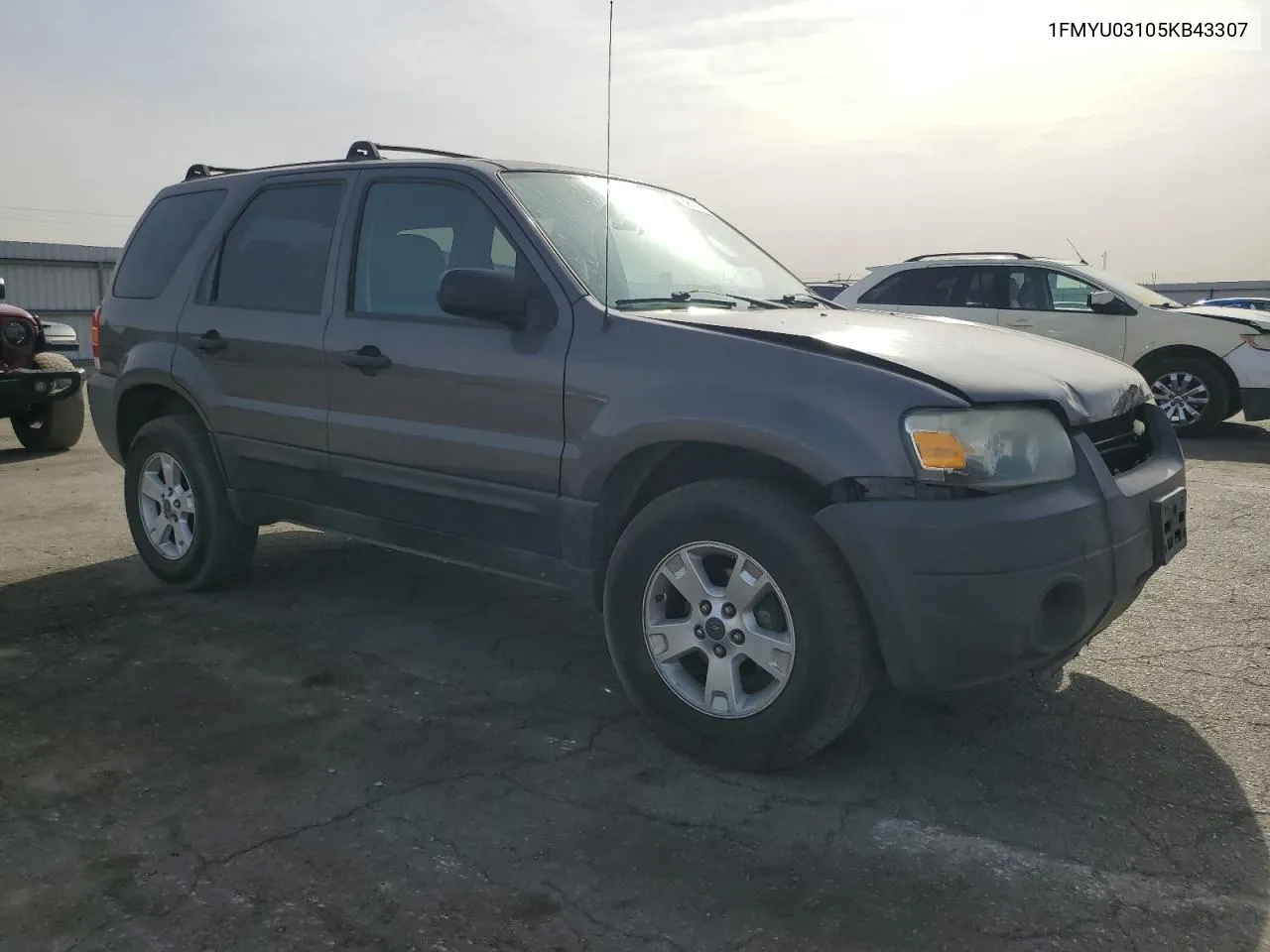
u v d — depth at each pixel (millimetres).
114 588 5055
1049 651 2928
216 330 4566
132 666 4012
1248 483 7727
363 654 4168
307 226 4379
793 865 2656
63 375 9289
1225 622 4523
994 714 3576
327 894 2518
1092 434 3217
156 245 5102
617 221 4016
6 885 2557
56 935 2357
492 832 2807
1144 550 3170
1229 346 9797
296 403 4266
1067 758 3254
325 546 5832
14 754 3264
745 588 3043
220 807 2932
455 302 3389
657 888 2557
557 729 3467
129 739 3373
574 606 4812
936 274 10836
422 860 2670
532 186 3885
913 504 2791
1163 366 10156
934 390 2846
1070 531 2893
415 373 3797
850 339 3201
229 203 4750
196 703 3664
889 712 3588
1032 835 2803
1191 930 2387
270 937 2355
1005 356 3275
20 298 29953
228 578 4949
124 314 5074
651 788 3057
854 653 2904
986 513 2785
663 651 3250
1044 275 10492
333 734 3416
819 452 2877
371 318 3994
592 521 3396
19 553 5734
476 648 4246
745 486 3051
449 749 3312
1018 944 2338
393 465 3932
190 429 4801
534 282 3559
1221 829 2830
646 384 3221
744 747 3104
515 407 3535
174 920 2414
